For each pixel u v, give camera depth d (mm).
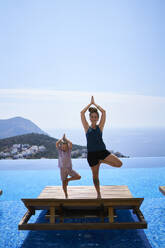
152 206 5062
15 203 5500
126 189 4492
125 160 12242
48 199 3586
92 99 4098
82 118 4008
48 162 11914
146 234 3666
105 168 10133
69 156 3998
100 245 3305
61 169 3973
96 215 3947
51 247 3266
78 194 4180
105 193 4184
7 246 3320
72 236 3643
